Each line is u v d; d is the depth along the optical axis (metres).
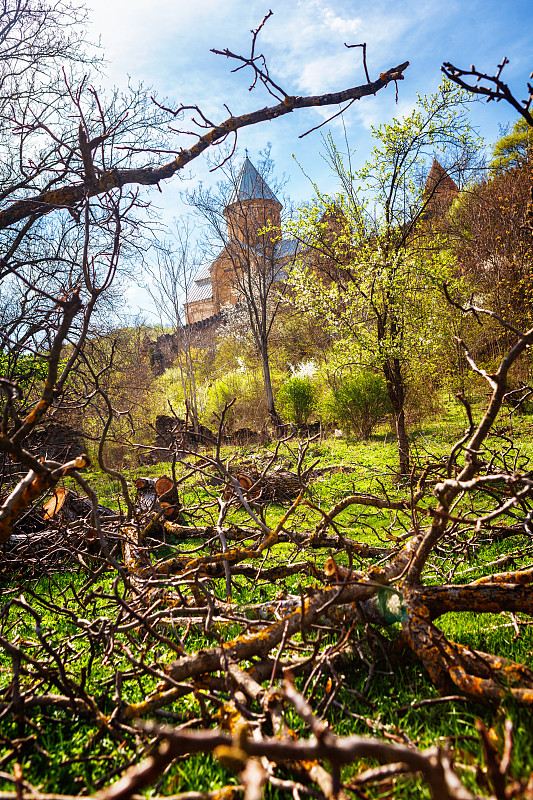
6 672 3.79
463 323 16.05
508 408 15.38
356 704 3.08
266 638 3.17
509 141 28.42
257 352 31.05
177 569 5.35
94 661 3.94
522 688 2.71
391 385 11.01
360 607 3.51
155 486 8.39
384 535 6.92
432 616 3.34
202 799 2.00
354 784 1.74
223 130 4.23
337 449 15.23
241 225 26.31
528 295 17.20
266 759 2.21
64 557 6.80
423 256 10.88
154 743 2.54
